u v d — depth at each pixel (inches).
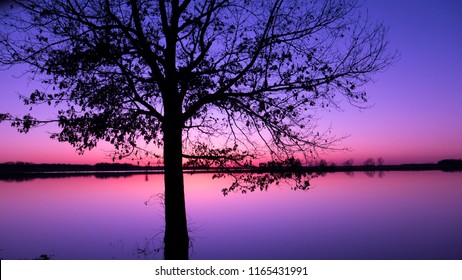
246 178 425.4
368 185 2682.1
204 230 948.6
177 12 399.5
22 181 3223.4
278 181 415.8
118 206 1390.3
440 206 1460.4
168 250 393.7
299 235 895.1
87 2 359.6
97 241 770.8
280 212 1289.4
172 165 397.7
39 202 1547.7
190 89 418.9
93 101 376.8
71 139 378.6
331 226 1021.8
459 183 2817.4
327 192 2138.3
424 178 3636.8
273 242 820.6
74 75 370.0
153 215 1162.0
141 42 375.2
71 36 362.6
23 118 360.2
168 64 394.3
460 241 851.4
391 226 1027.3
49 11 349.7
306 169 409.7
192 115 426.0
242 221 1093.8
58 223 1027.3
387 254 726.5
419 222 1096.2
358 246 794.8
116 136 394.3
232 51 406.6
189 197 1777.8
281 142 407.5
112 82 382.9
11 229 933.8
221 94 397.7
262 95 404.8
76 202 1530.5
